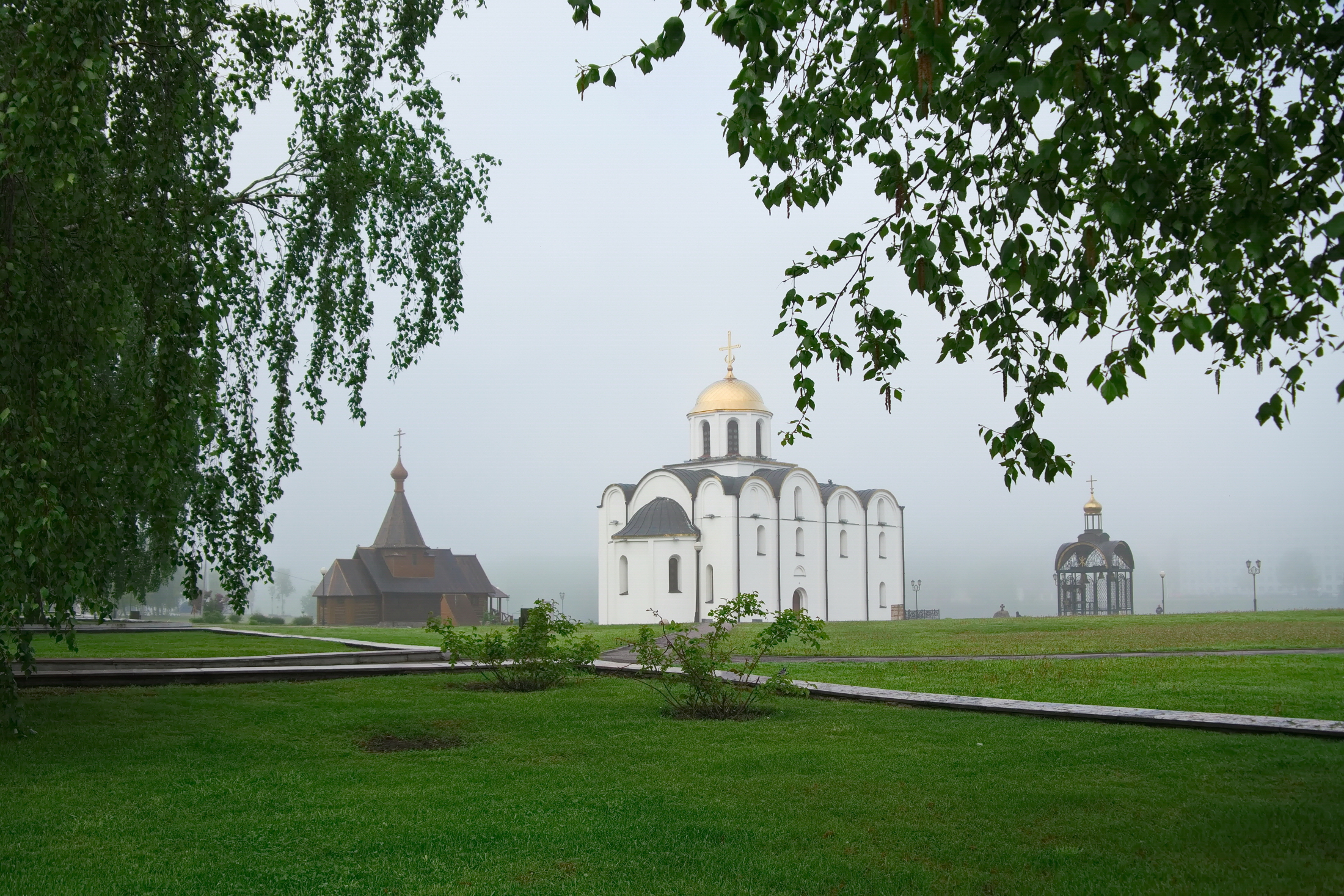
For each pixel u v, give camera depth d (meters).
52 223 9.73
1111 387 6.30
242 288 15.80
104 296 9.88
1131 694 14.73
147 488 10.73
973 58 7.09
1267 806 7.88
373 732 12.00
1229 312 6.05
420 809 8.17
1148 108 6.11
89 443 10.11
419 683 16.94
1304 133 7.11
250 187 16.38
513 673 16.80
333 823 7.75
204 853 7.00
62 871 6.61
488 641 16.75
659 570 67.56
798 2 6.76
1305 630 30.48
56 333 9.83
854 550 75.44
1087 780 8.98
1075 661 20.53
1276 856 6.70
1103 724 12.06
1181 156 6.95
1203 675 17.31
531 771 9.62
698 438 74.81
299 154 16.61
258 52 13.81
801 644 27.58
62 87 8.50
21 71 8.48
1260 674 17.42
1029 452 7.16
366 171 16.67
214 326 11.90
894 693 14.19
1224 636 28.30
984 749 10.48
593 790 8.81
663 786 8.92
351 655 19.70
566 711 13.62
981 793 8.52
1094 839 7.18
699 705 13.37
